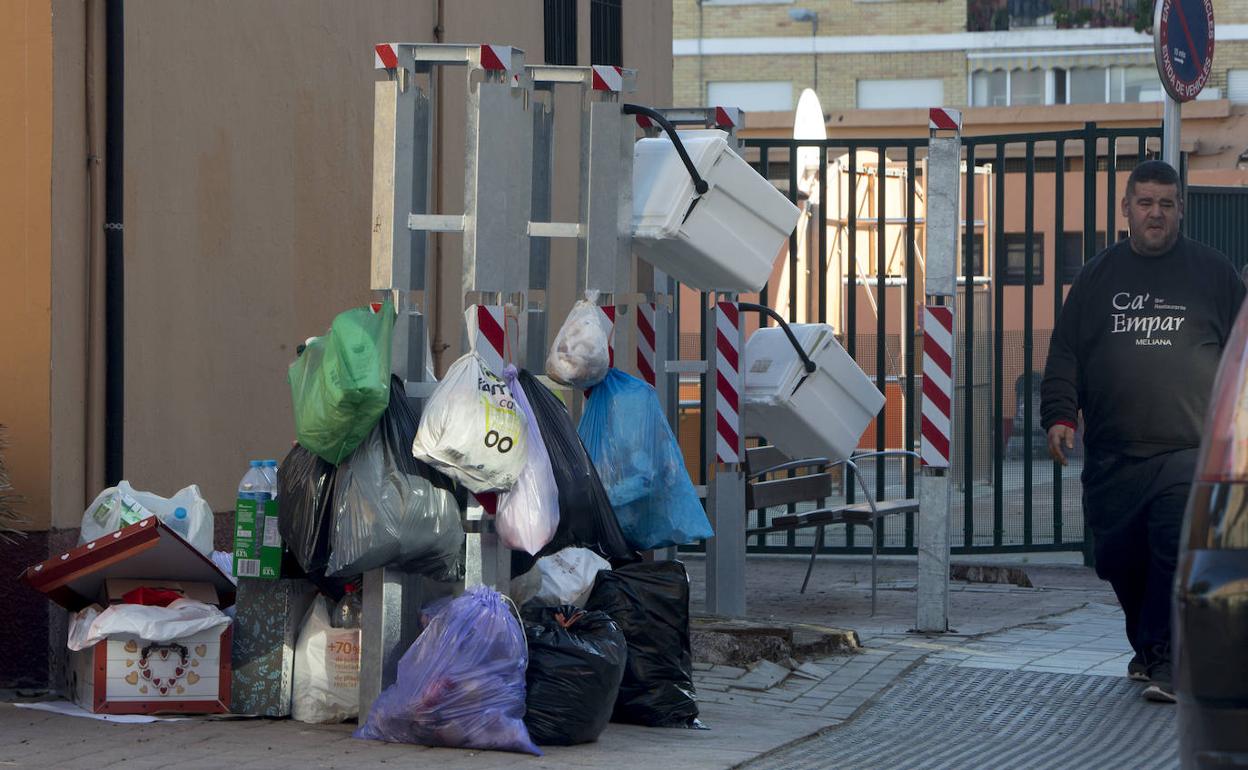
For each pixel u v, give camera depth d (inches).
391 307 315.3
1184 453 374.9
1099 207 1469.0
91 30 370.0
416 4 536.7
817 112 1093.8
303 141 464.8
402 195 343.9
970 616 503.5
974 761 314.0
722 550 456.4
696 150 399.5
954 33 2588.6
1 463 348.2
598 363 354.0
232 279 430.6
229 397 429.1
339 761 291.0
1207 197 676.7
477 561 322.3
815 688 385.4
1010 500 903.7
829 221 1120.2
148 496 354.6
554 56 651.5
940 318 462.6
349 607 329.7
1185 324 378.6
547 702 308.8
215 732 315.6
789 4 2618.1
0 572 353.1
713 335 458.0
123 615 323.9
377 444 315.3
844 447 502.9
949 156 460.1
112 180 374.6
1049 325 1531.7
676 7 2642.7
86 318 369.4
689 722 338.3
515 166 338.3
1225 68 2506.2
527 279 353.7
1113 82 2564.0
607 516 331.9
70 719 323.3
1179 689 169.5
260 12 443.5
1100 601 541.0
